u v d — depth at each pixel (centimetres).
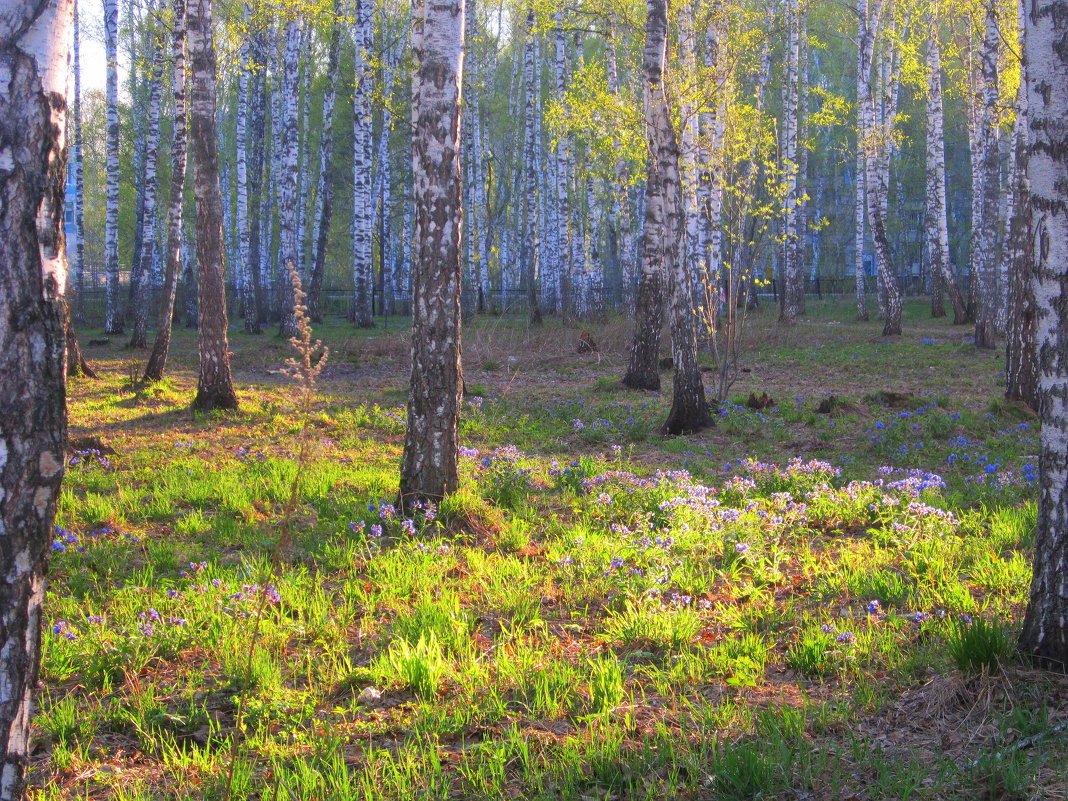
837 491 916
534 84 3456
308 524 862
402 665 507
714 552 737
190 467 1099
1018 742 399
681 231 1400
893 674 491
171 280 1809
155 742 447
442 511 827
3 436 257
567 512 905
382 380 2119
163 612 614
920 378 1972
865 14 2917
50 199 265
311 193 5009
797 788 380
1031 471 986
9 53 256
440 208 824
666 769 397
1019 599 588
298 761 413
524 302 4691
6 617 259
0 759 259
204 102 1471
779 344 2706
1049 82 460
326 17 2098
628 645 558
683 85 1700
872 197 2875
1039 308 471
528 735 437
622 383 1916
